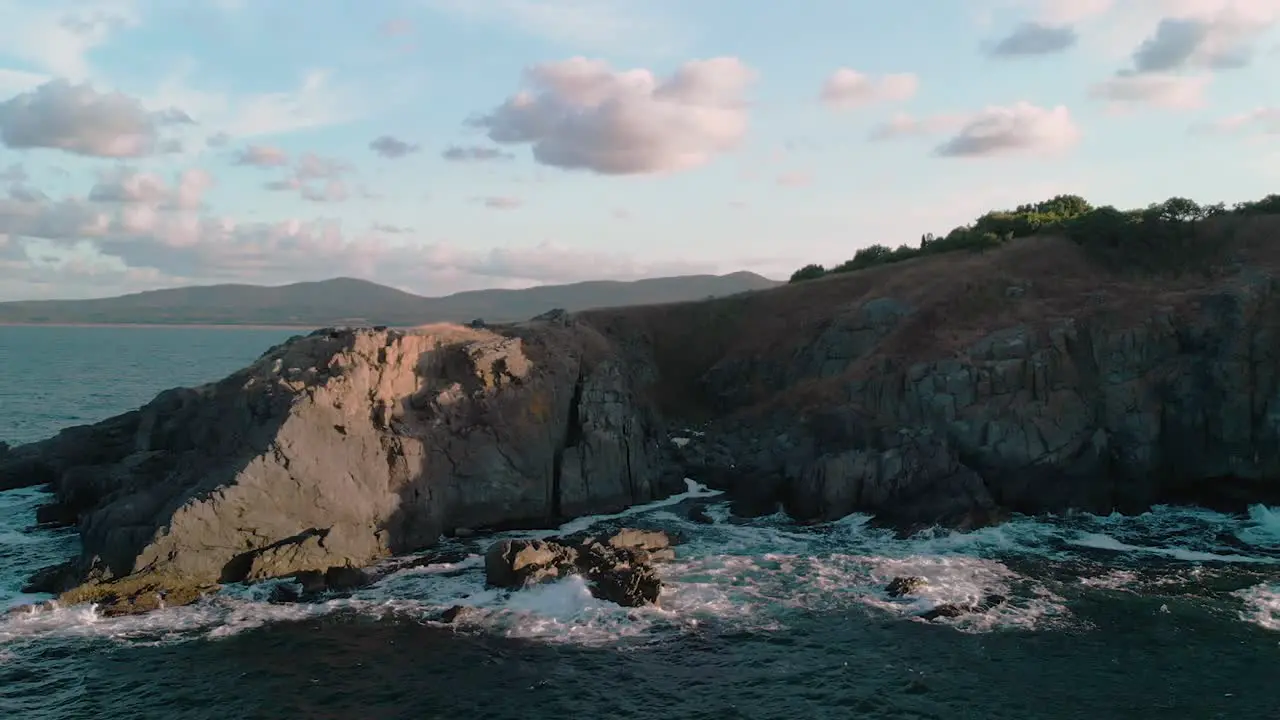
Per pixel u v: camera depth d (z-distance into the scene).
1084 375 60.50
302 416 47.19
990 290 73.69
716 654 34.97
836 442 60.69
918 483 53.94
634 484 59.50
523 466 55.28
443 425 54.50
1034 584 42.12
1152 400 58.03
